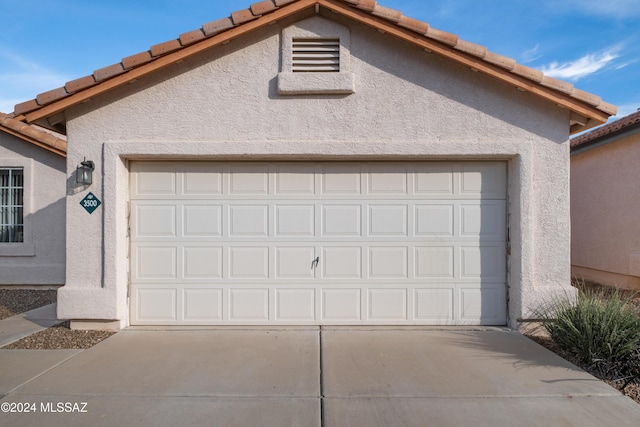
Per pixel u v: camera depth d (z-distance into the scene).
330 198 6.36
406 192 6.37
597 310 5.14
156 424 3.58
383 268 6.34
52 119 6.23
